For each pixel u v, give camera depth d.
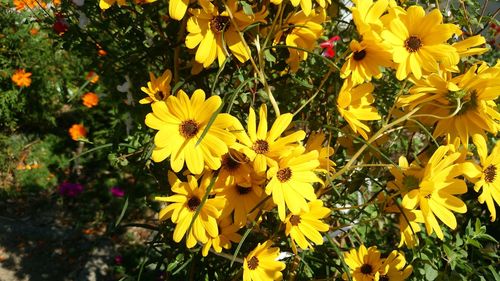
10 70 1.24
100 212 1.10
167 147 0.37
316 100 0.52
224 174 0.39
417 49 0.40
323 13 0.43
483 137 0.42
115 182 1.16
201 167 0.36
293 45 0.44
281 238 0.49
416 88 0.41
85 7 0.56
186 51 0.49
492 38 0.82
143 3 0.49
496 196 0.43
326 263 0.49
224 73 0.47
